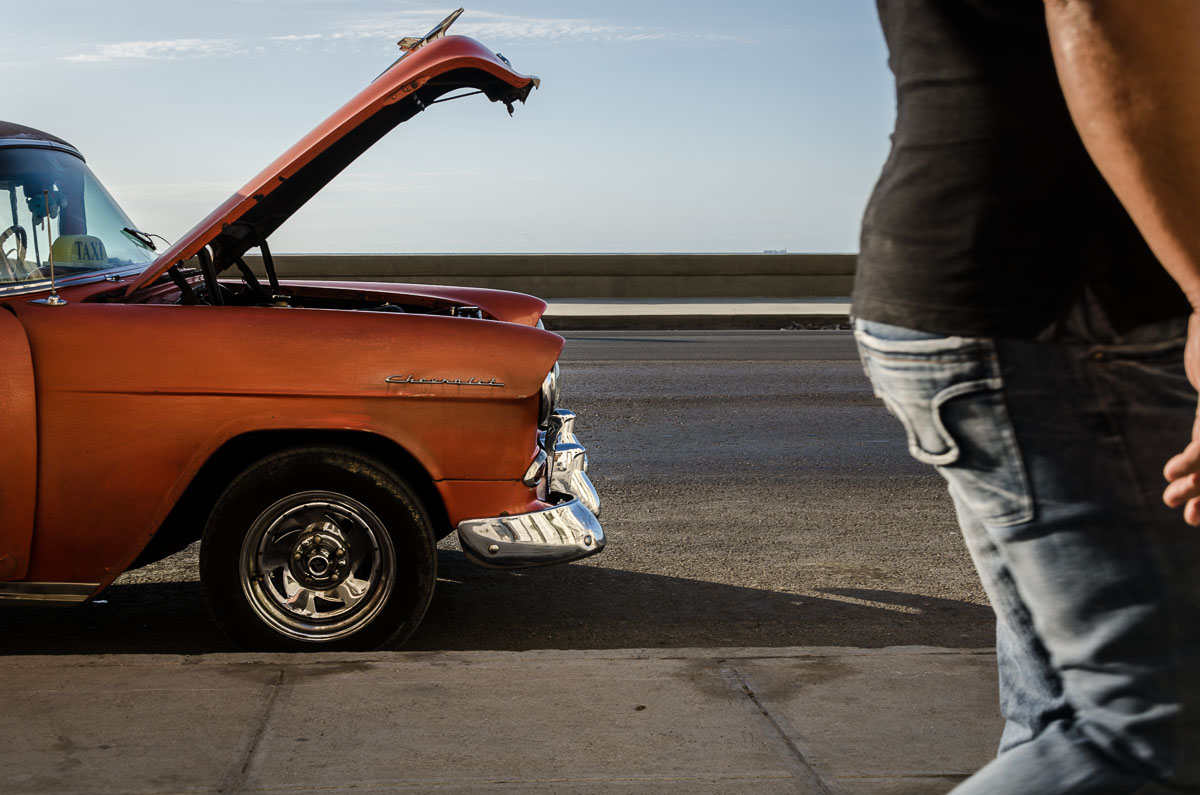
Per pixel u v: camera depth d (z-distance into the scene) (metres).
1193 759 1.41
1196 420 1.32
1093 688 1.45
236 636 3.83
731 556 5.48
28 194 4.12
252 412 3.73
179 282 4.14
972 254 1.41
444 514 4.13
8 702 3.12
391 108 4.04
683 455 7.93
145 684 3.25
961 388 1.43
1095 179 1.37
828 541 5.76
